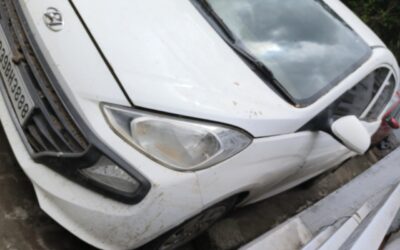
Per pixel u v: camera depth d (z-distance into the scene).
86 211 1.67
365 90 2.85
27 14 1.78
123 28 1.88
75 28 1.77
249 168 1.98
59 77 1.68
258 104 2.02
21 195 2.08
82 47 1.73
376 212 1.72
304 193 3.61
